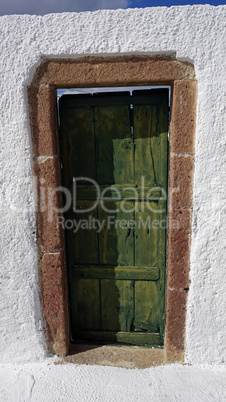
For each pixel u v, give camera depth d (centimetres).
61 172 208
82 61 172
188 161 179
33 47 170
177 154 179
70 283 224
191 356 200
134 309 223
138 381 189
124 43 166
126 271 217
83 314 229
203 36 162
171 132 180
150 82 176
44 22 168
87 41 167
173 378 191
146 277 216
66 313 209
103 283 222
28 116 179
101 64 172
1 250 195
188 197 183
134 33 165
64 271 203
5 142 181
